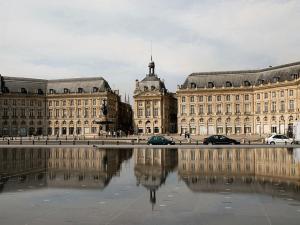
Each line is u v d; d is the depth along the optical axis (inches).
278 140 2491.4
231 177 913.5
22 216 548.1
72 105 5565.9
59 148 2126.0
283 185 792.3
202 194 700.7
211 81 5093.5
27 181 869.8
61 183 837.8
